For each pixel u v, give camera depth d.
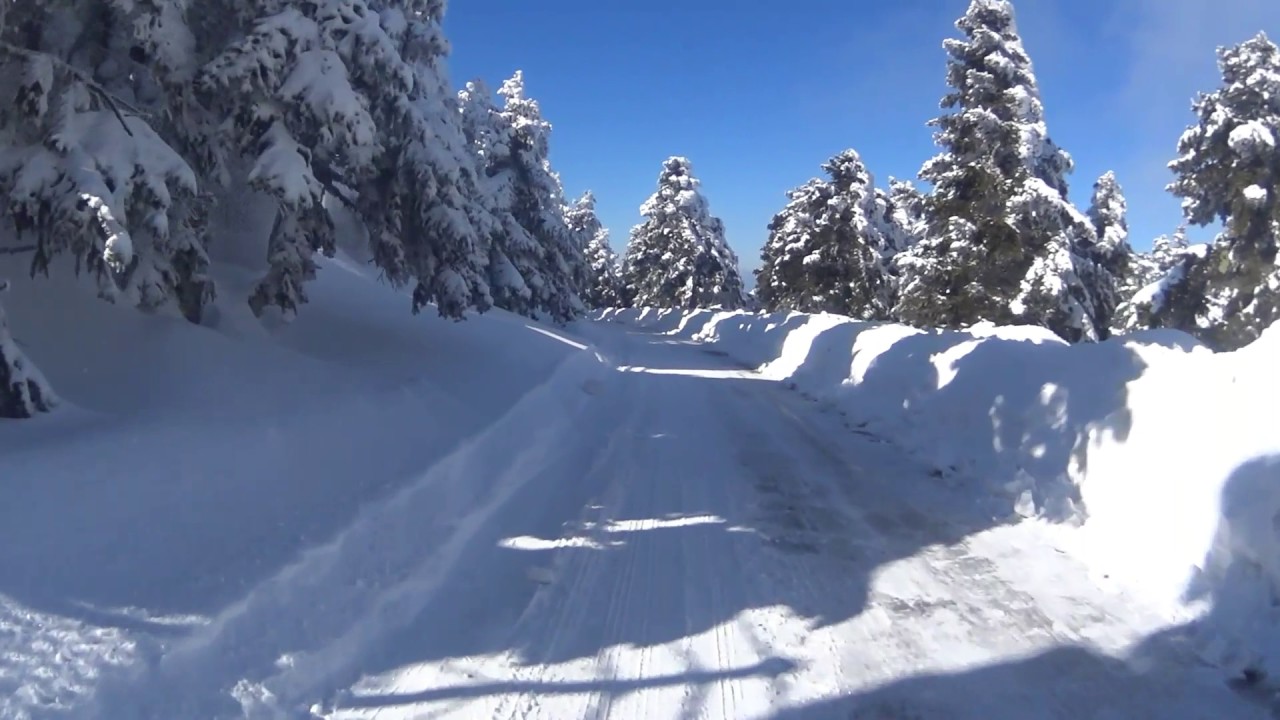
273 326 11.29
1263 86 24.75
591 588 5.48
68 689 3.39
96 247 6.97
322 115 8.97
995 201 25.17
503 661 4.41
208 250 11.84
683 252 58.44
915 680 4.23
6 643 3.56
